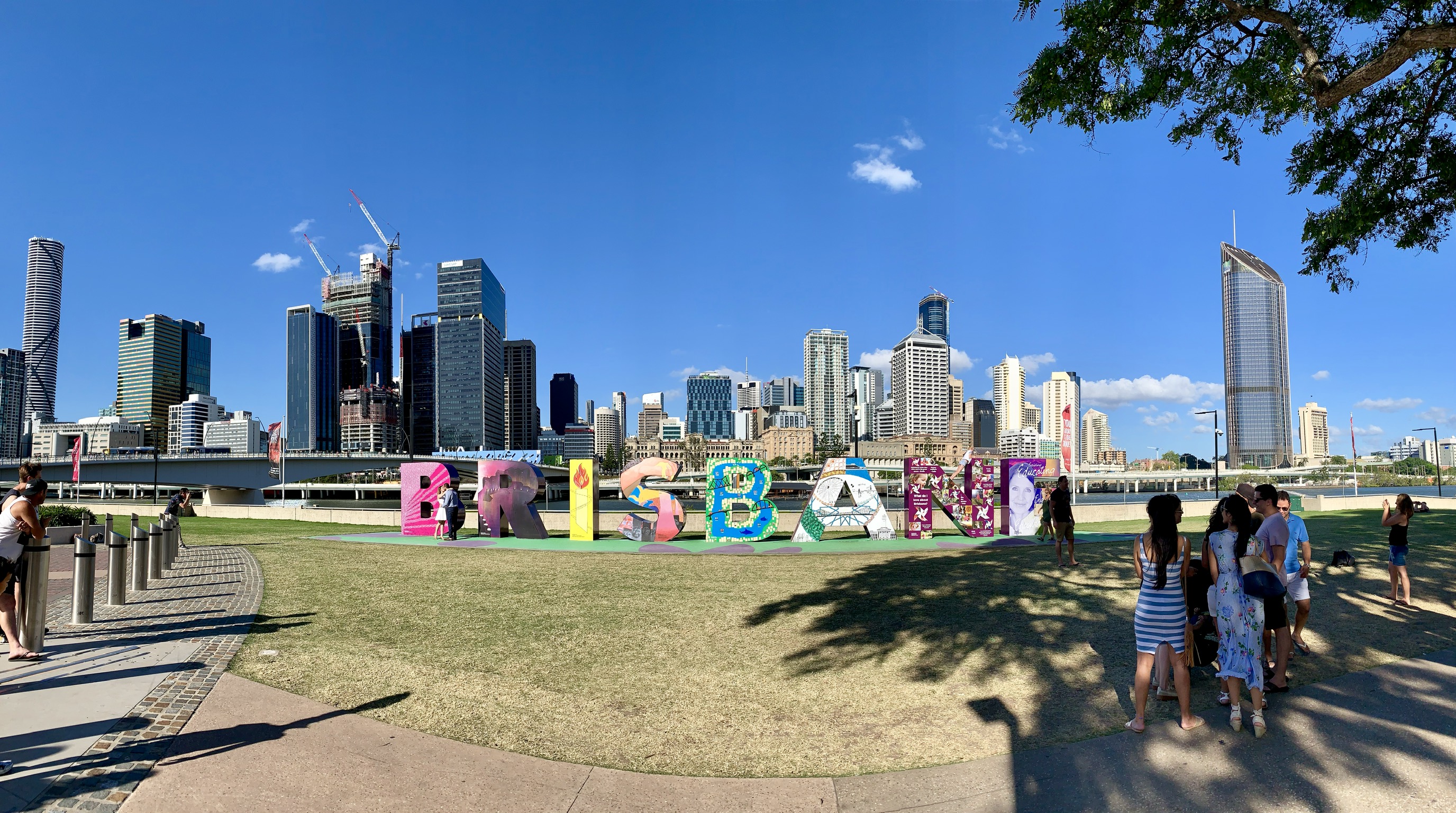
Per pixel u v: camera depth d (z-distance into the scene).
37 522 8.06
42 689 6.98
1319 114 12.84
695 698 6.98
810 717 6.48
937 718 6.38
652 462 22.91
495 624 10.09
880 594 12.12
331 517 34.91
